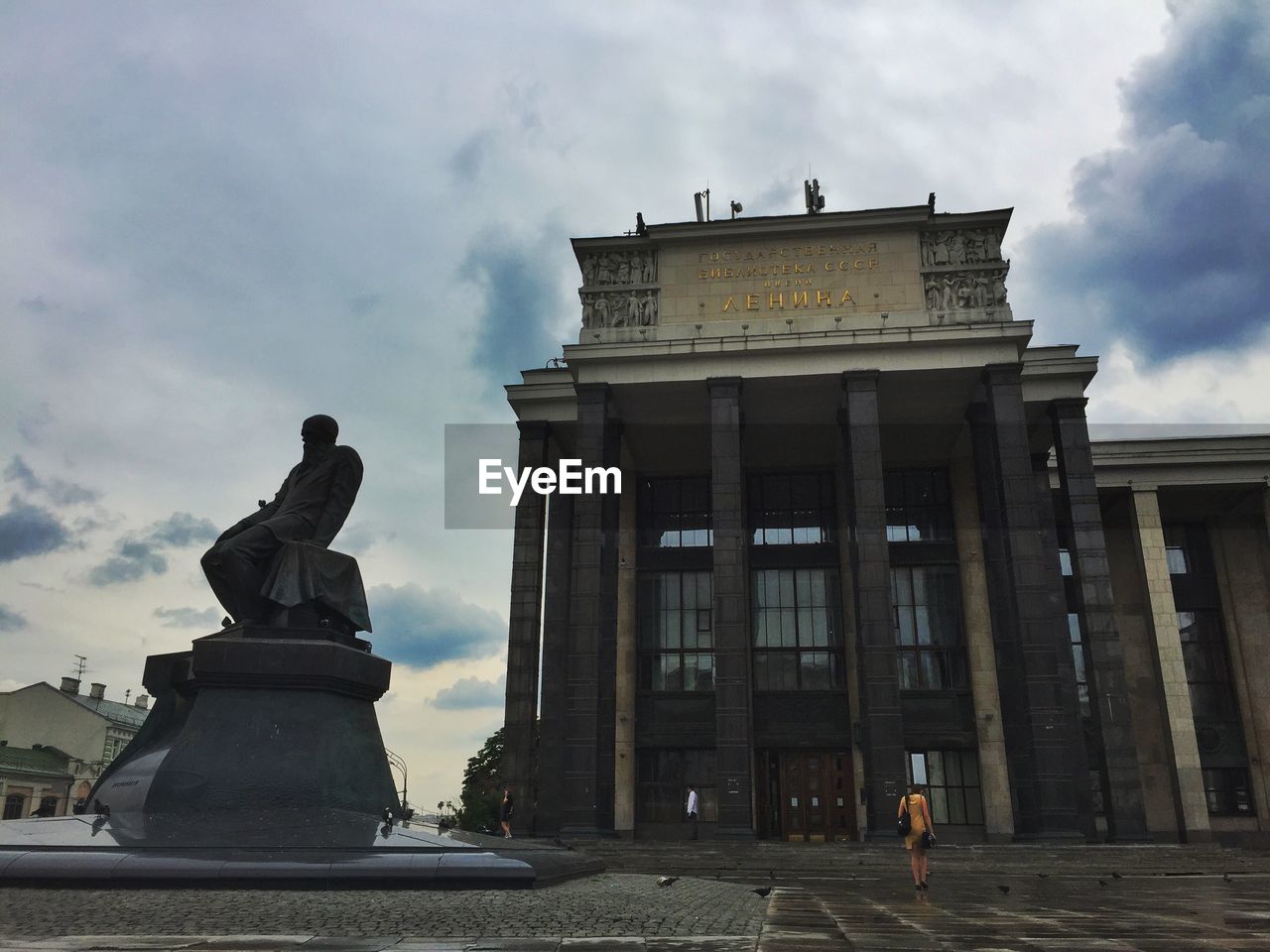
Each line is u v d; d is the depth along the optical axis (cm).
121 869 975
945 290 4050
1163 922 1170
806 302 4112
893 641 3550
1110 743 3669
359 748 1280
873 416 3850
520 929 861
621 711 4431
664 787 4372
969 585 4462
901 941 931
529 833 3797
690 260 4253
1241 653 4700
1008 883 2092
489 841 1245
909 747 4284
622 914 991
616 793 4312
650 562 4747
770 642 4547
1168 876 2367
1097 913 1303
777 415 4331
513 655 4059
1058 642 4106
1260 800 4503
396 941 772
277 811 1169
